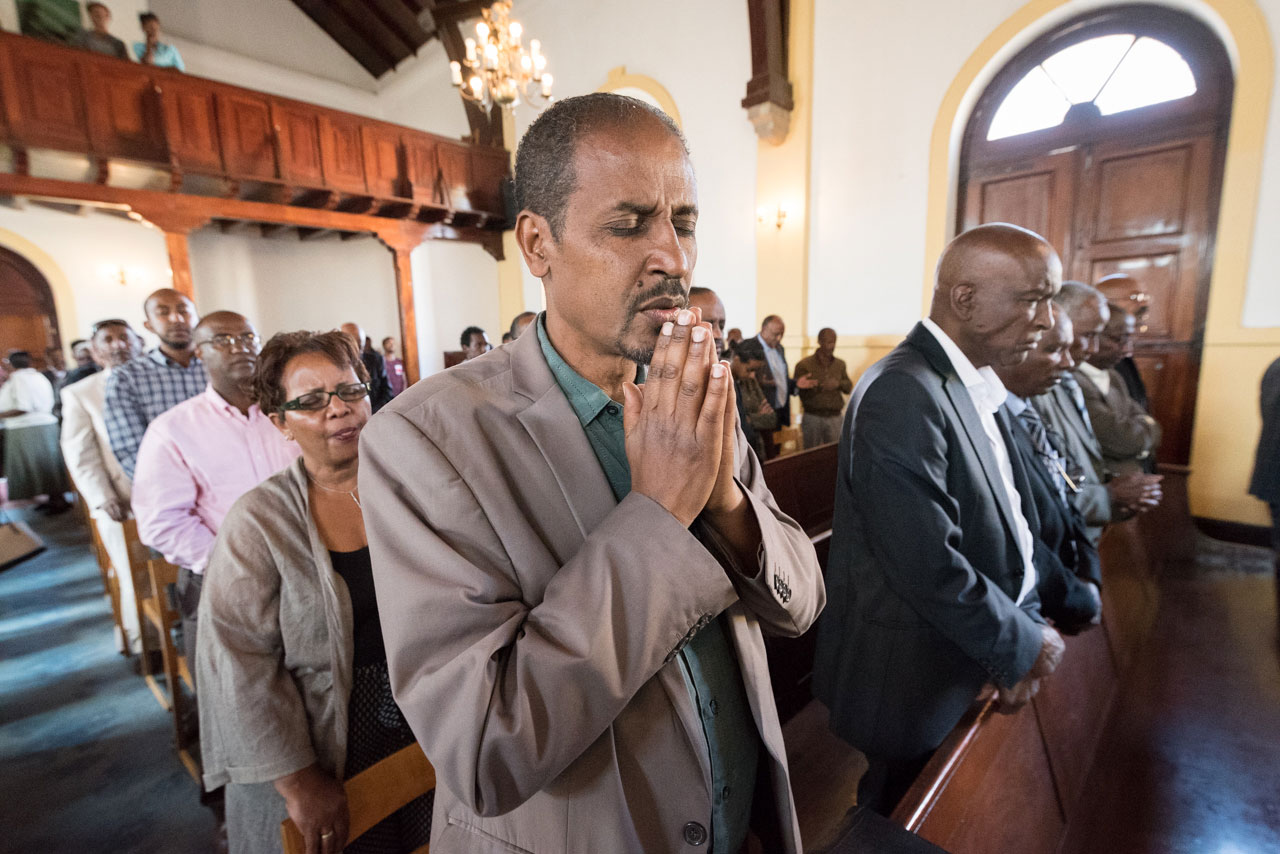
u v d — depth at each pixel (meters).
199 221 6.16
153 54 5.81
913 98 5.11
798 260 5.89
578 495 0.60
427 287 10.46
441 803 0.67
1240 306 3.92
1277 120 3.70
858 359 5.67
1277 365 2.31
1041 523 1.43
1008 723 1.20
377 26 9.47
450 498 0.54
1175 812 1.52
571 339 0.63
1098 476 1.96
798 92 5.68
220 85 5.90
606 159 0.52
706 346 0.50
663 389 0.51
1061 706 1.47
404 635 0.52
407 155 7.29
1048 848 1.21
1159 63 4.16
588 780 0.57
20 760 2.15
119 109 5.39
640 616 0.50
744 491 0.63
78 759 2.14
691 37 6.39
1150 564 2.77
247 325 1.89
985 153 4.95
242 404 1.91
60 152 5.10
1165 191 4.18
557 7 7.55
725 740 0.68
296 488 1.15
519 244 0.62
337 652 1.09
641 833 0.58
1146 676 2.10
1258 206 3.81
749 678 0.68
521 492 0.59
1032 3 4.45
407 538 0.54
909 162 5.19
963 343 1.29
